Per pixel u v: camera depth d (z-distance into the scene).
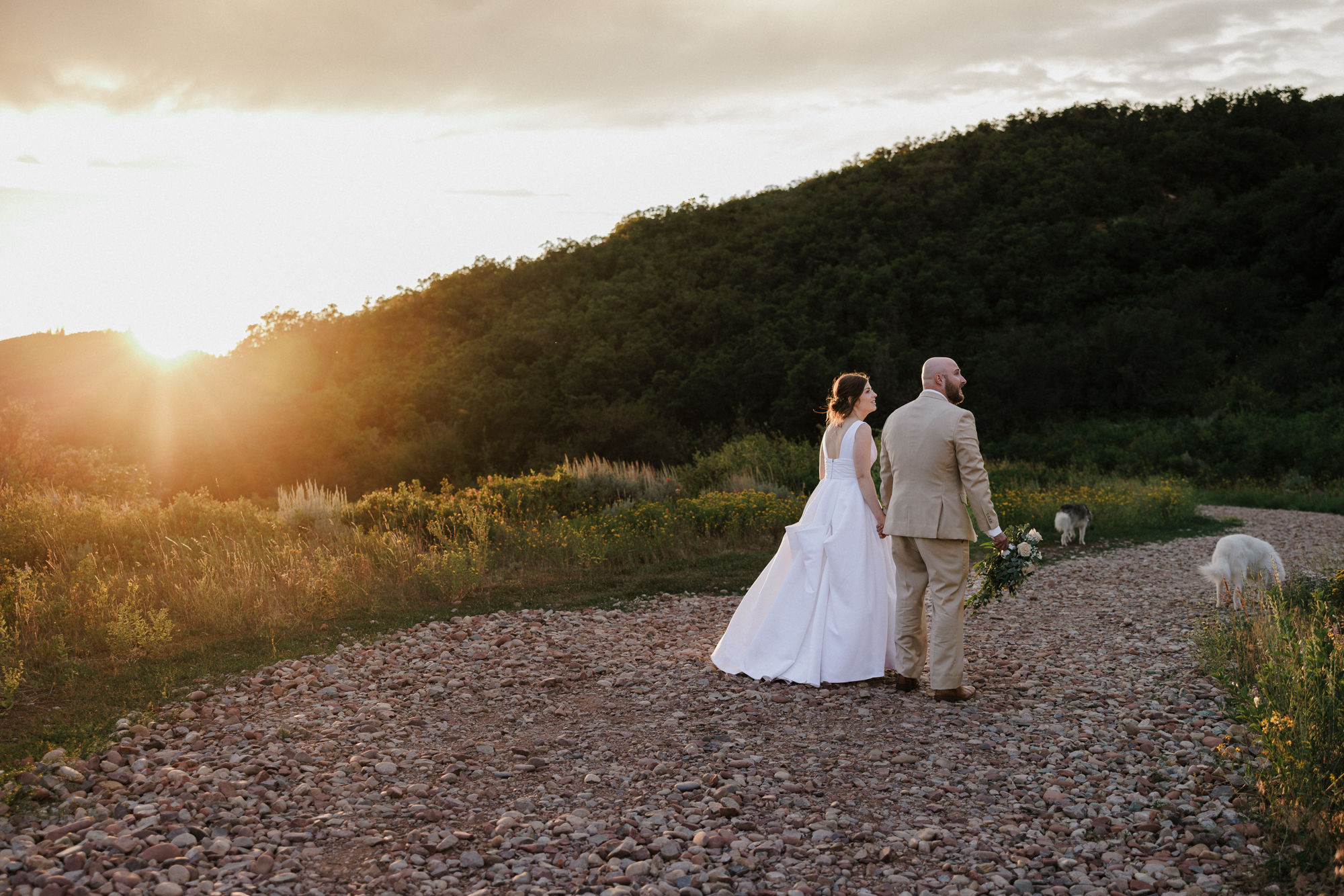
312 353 61.62
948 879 2.70
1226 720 4.01
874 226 52.84
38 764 3.50
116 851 2.80
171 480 34.34
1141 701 4.38
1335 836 2.73
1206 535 12.65
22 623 5.62
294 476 37.28
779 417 36.31
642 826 3.07
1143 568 9.30
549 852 2.90
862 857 2.84
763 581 5.13
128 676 4.91
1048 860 2.81
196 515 9.23
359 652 5.52
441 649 5.62
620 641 5.88
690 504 11.48
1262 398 35.50
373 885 2.67
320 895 2.61
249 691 4.68
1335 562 8.70
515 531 9.90
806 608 4.93
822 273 47.44
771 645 4.96
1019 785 3.42
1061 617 6.69
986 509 4.38
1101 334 39.22
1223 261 50.22
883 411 35.72
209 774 3.46
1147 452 27.55
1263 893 2.54
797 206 65.38
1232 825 2.96
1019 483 18.77
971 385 38.03
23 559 7.50
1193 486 23.33
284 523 9.70
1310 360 38.12
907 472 4.53
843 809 3.21
